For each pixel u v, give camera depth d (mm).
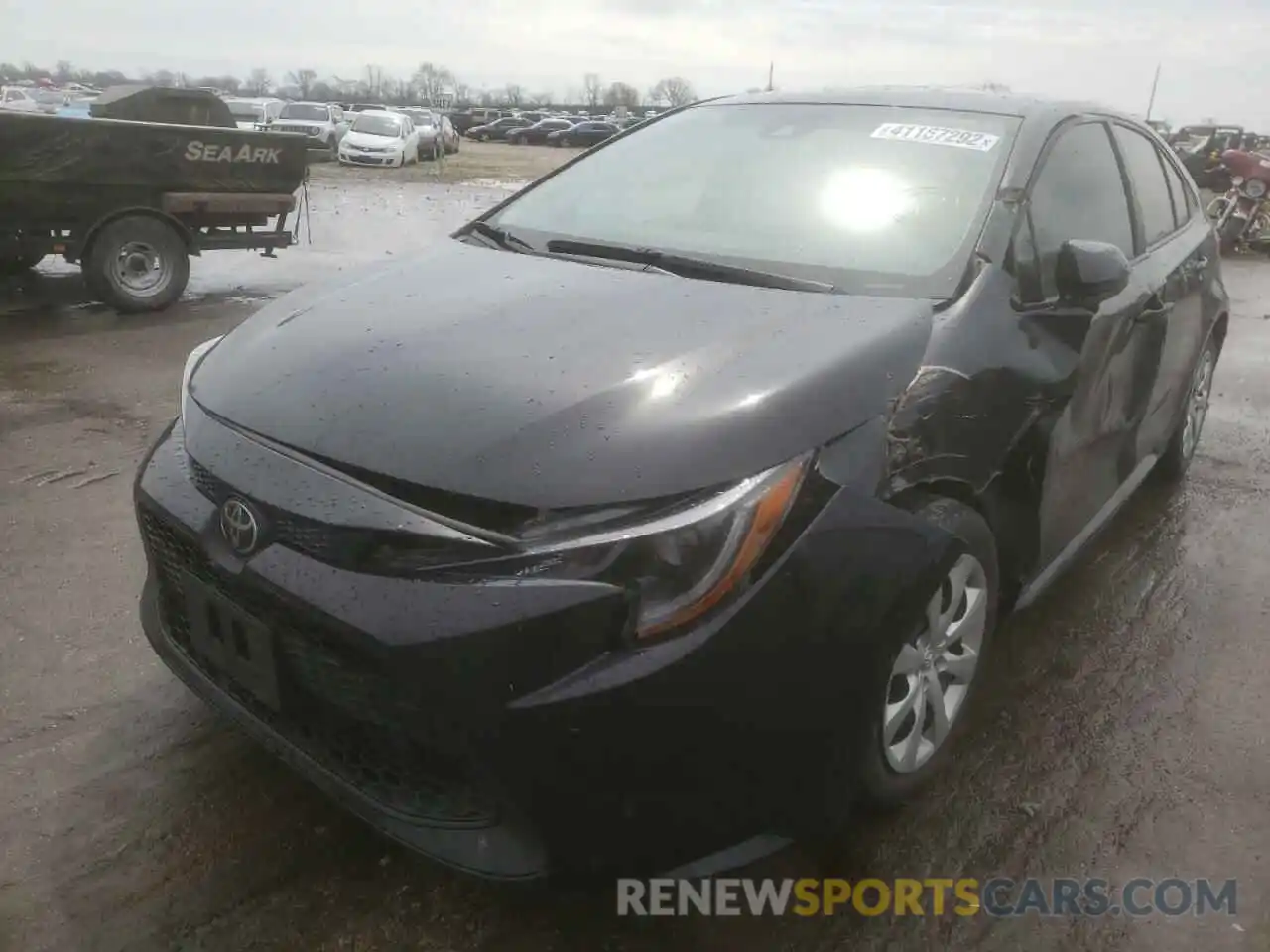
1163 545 4324
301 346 2502
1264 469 5328
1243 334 8953
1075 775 2824
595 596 1888
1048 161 3219
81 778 2631
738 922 2283
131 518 4234
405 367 2305
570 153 44531
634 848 1995
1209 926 2342
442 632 1893
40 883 2299
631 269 2912
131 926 2199
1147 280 3641
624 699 1879
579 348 2334
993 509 2666
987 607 2715
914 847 2533
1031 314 2846
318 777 2176
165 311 8789
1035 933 2303
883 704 2260
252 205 9180
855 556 2115
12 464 4766
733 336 2389
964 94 3535
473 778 1964
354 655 1973
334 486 2072
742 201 3213
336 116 34656
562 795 1925
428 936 2209
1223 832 2641
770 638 1983
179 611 2541
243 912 2248
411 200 19594
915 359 2410
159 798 2574
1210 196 15930
